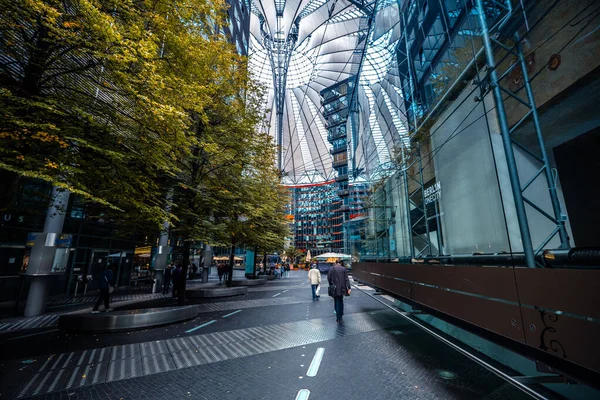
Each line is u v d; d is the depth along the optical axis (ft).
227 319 28.81
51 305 36.99
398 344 19.56
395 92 59.77
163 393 12.42
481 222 26.48
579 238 19.29
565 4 17.35
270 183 60.85
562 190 20.72
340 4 145.28
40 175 13.58
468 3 27.45
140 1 18.70
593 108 18.22
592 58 15.89
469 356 14.14
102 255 54.75
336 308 27.07
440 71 36.06
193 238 35.17
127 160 20.08
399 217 53.47
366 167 89.97
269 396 12.05
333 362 16.12
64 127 16.87
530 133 22.30
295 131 282.36
